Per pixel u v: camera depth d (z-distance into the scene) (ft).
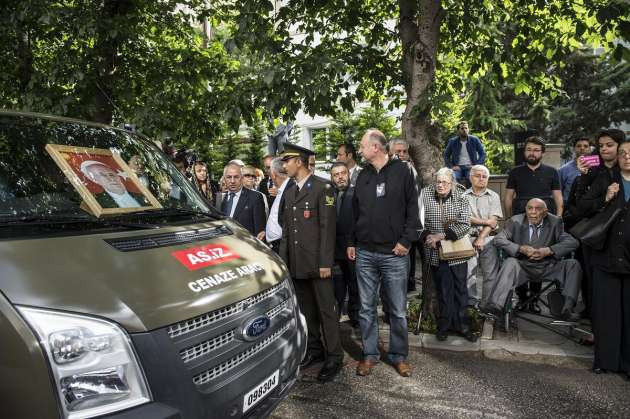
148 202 9.61
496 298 15.34
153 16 25.18
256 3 16.29
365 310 13.15
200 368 6.74
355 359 14.17
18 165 8.20
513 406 10.98
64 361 5.64
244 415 7.47
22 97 22.45
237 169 17.16
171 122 22.62
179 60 23.40
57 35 22.77
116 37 20.99
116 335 6.01
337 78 17.94
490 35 20.01
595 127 52.29
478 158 27.30
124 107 23.91
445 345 14.69
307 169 13.47
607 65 49.65
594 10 15.25
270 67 16.21
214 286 7.47
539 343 14.62
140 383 6.06
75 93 22.34
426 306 16.17
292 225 13.26
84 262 6.65
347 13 20.38
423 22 15.89
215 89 23.16
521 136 24.67
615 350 12.34
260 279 8.46
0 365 5.65
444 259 14.79
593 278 12.62
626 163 11.86
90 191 8.57
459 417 10.52
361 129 41.11
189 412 6.40
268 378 8.02
